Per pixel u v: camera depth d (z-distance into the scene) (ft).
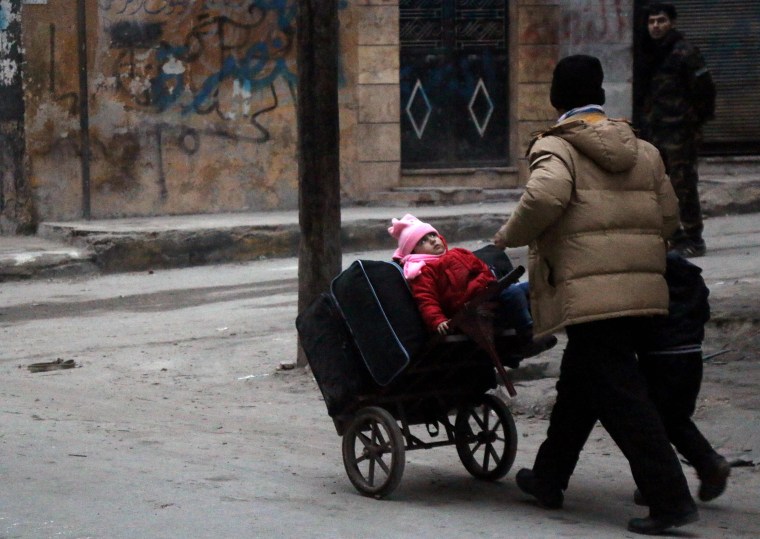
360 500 22.11
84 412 31.09
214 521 20.24
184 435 28.14
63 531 19.62
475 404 23.59
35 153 64.28
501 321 22.26
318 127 34.58
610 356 19.80
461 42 71.97
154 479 23.41
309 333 23.11
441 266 21.45
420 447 23.03
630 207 19.94
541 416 29.01
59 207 64.90
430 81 71.92
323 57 34.22
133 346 40.86
